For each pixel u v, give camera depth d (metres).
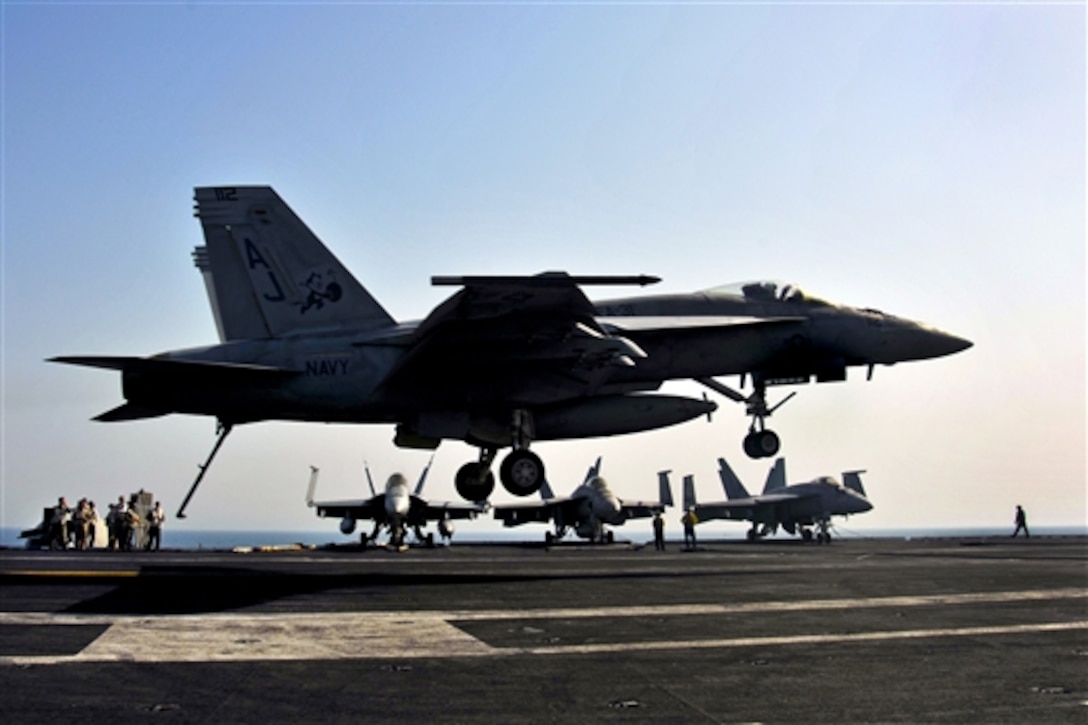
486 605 12.80
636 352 17.75
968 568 19.28
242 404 18.55
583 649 9.58
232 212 19.33
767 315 21.48
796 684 8.08
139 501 34.84
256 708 7.14
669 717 7.01
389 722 6.80
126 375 18.20
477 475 21.41
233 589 14.17
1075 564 20.72
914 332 21.95
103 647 9.39
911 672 8.57
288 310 19.20
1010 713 7.18
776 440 21.92
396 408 18.80
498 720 6.89
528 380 18.75
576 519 49.59
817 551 32.56
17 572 16.44
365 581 15.77
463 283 14.73
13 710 6.97
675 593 14.26
